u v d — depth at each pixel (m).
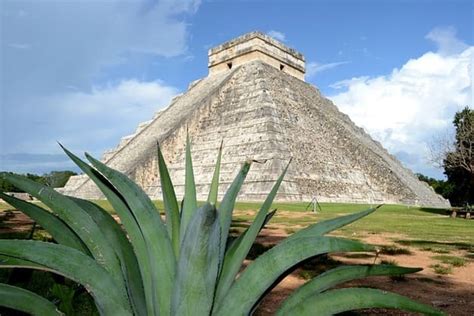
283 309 2.23
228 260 2.34
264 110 39.12
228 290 2.18
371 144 53.00
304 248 2.04
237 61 50.72
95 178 2.42
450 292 7.17
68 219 2.23
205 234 1.80
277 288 7.14
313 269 8.70
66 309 2.95
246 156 36.59
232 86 46.66
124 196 2.21
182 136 42.75
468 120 33.75
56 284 3.05
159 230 2.17
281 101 44.12
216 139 40.91
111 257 2.23
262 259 2.08
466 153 30.53
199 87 51.94
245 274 2.07
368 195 41.12
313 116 46.62
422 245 12.85
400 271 2.12
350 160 44.31
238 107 42.59
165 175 2.49
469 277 8.39
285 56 53.03
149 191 38.91
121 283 2.17
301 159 37.69
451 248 12.23
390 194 42.47
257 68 46.25
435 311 2.04
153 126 48.44
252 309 2.21
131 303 2.03
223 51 52.72
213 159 39.06
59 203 2.25
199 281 1.83
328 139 44.84
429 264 9.66
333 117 50.81
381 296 2.11
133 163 41.03
